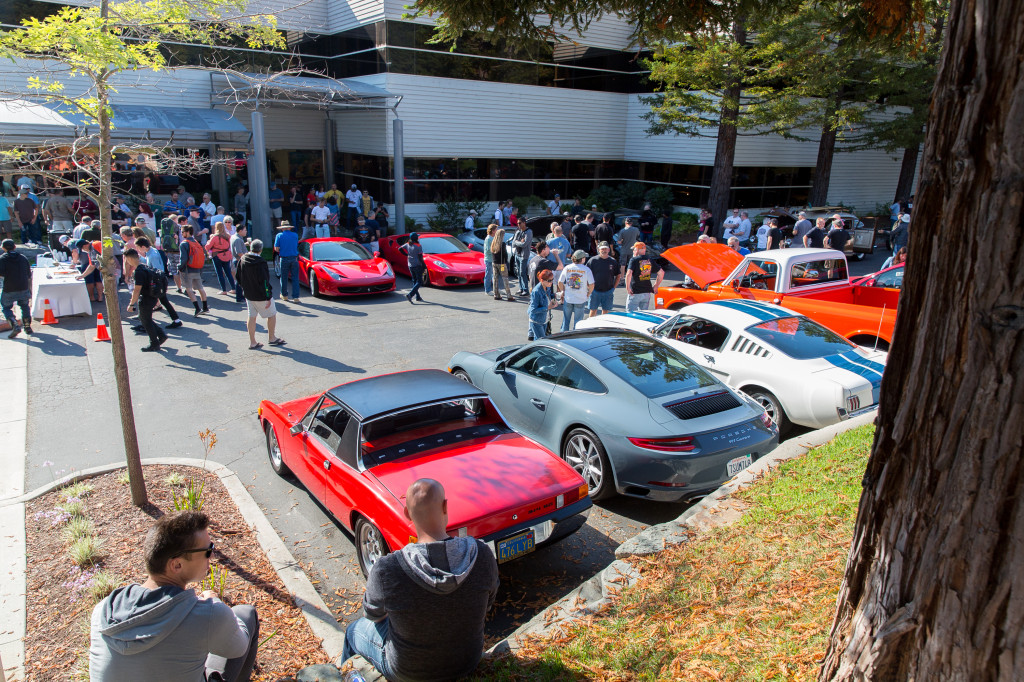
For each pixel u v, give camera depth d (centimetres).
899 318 214
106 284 531
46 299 1213
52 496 603
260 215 1936
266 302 1072
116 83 1850
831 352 724
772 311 795
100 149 531
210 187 2492
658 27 607
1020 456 182
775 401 708
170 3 557
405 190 2425
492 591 305
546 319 1050
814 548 407
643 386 593
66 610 445
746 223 2033
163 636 257
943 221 193
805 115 2231
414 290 1438
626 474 557
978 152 181
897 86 2231
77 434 751
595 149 2869
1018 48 172
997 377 183
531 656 345
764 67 2078
